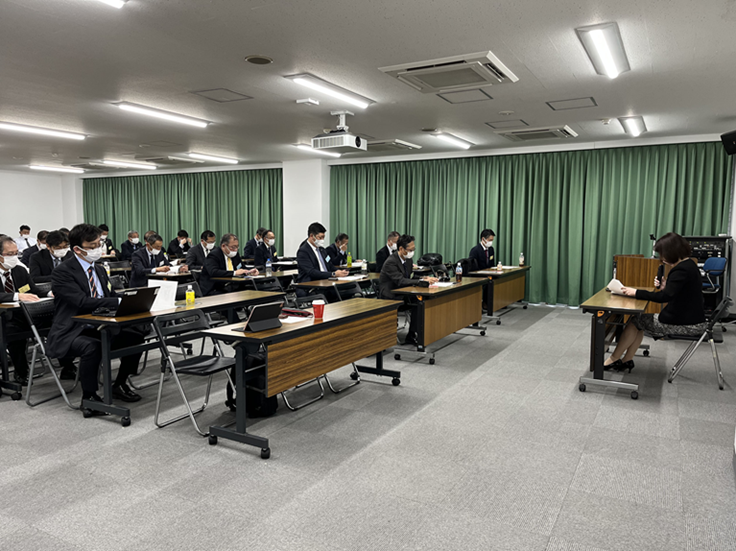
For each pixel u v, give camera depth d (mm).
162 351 3326
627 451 3072
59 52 3971
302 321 3453
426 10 3246
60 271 3670
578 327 6945
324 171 10414
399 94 5219
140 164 11070
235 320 4906
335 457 2996
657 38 3699
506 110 5953
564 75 4566
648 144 7980
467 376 4660
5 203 12430
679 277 4129
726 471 2812
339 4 3158
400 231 9992
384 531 2254
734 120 6520
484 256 7965
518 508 2441
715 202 7738
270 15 3320
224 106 5742
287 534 2230
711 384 4395
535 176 8852
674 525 2301
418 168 9742
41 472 2812
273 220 11234
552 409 3797
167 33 3600
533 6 3184
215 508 2441
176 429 3428
